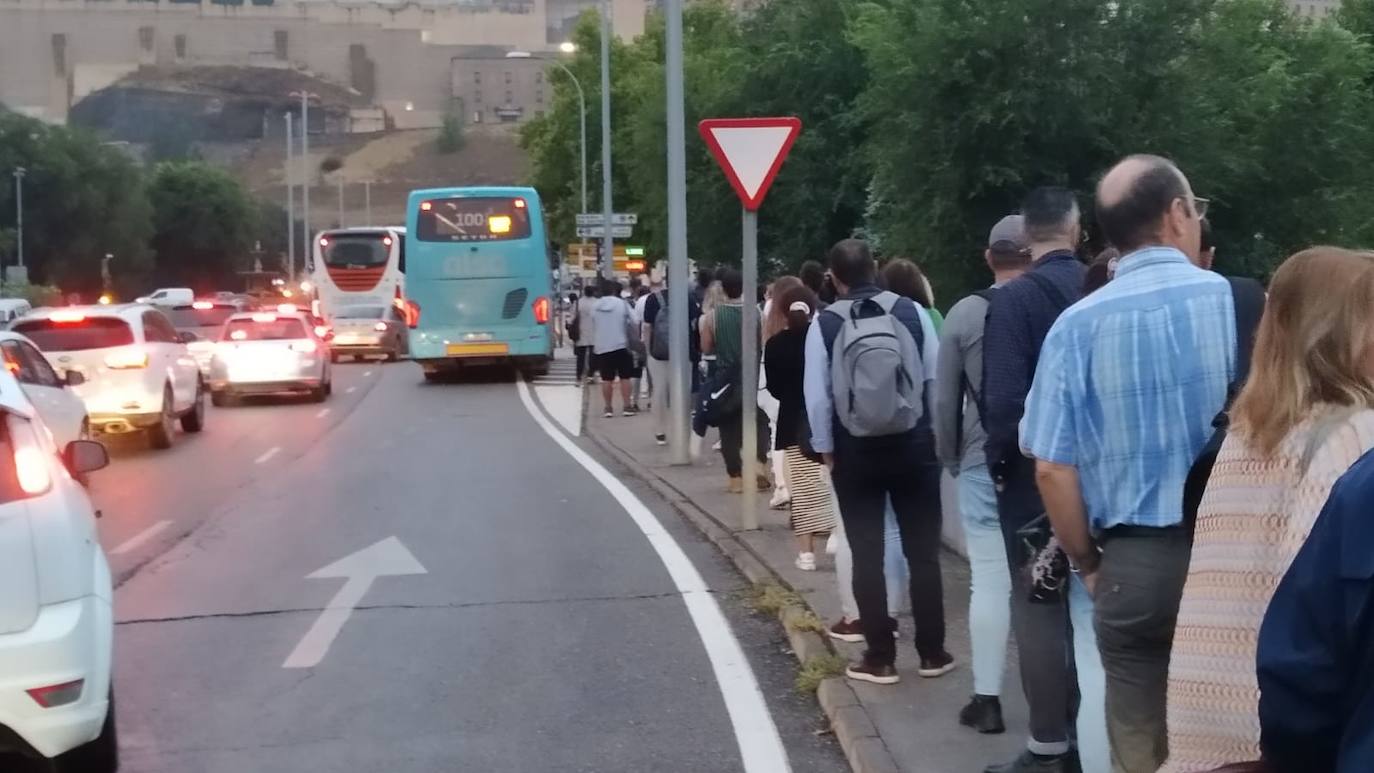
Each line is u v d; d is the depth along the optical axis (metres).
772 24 31.39
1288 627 2.64
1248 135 22.58
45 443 6.25
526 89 193.25
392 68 192.88
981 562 6.18
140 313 20.77
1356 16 32.72
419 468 17.58
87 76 181.50
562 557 11.20
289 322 29.06
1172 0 19.44
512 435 21.77
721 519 12.38
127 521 13.62
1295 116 22.80
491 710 7.18
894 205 20.75
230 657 8.31
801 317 9.51
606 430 21.56
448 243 32.84
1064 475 4.29
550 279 37.16
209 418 25.55
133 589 10.31
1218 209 22.38
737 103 31.33
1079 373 4.25
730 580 10.15
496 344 33.00
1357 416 2.98
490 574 10.59
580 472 16.83
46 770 6.22
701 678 7.66
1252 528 3.16
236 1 189.88
